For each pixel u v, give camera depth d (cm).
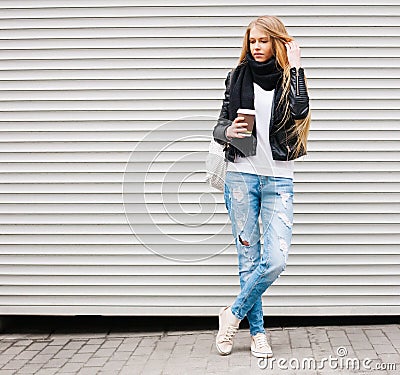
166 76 629
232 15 625
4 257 644
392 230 630
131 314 641
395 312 635
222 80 628
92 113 634
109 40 630
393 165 627
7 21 633
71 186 637
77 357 584
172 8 627
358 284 633
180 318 688
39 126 636
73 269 641
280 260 536
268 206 541
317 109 625
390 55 622
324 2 621
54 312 645
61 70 633
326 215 630
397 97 624
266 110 532
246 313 558
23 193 639
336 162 627
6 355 595
